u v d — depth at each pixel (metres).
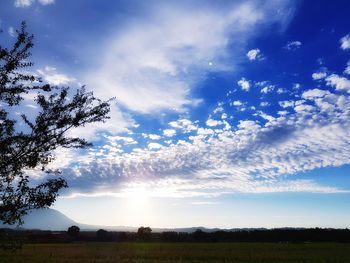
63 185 10.52
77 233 139.75
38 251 64.19
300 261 47.59
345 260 48.31
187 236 143.38
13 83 10.50
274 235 138.75
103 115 11.03
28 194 10.14
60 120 10.59
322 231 135.12
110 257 52.50
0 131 10.28
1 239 10.71
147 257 53.56
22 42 10.43
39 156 10.58
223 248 77.69
